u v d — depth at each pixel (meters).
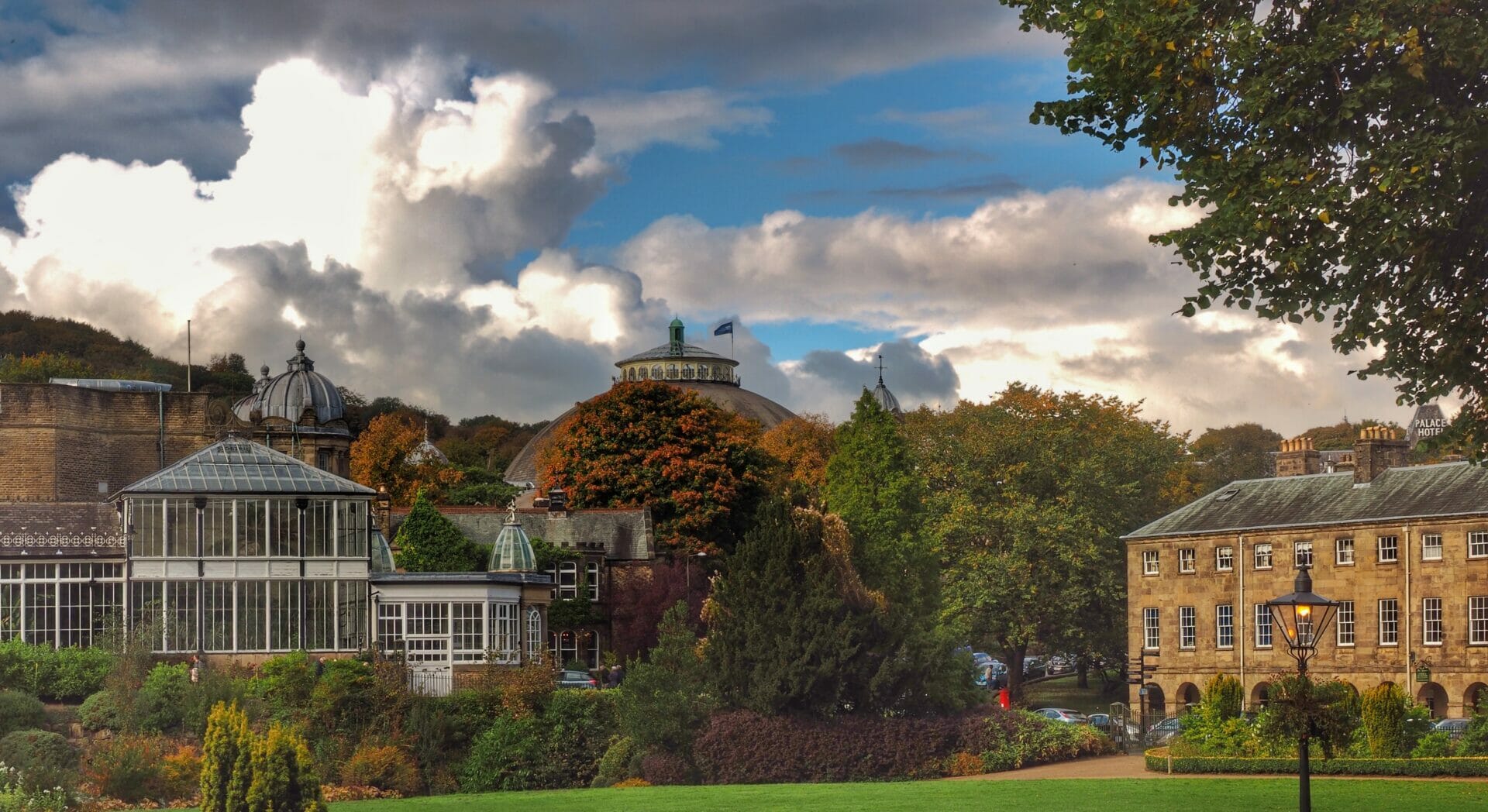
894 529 74.38
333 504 61.16
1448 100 28.39
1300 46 28.38
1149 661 85.94
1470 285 28.83
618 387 88.75
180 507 59.56
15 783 40.62
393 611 60.97
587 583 79.94
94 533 59.66
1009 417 92.81
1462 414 30.77
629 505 85.69
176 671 53.22
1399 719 45.91
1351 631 77.00
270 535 60.28
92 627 58.22
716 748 52.16
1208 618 83.25
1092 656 90.38
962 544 87.56
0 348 144.38
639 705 52.50
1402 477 78.06
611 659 74.44
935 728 53.44
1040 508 87.94
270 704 52.62
